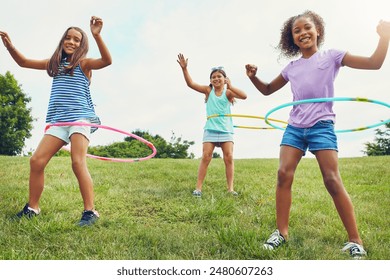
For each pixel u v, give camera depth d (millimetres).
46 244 3809
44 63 5129
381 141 20406
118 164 10641
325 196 6266
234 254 3670
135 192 6391
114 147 26062
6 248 3684
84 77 4930
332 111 4070
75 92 4805
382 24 3621
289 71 4375
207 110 7090
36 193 4688
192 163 11141
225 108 6953
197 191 6391
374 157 11773
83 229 4289
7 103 28000
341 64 4098
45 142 4680
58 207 5074
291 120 4117
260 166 10188
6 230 4129
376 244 3910
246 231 4016
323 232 4242
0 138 27359
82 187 4617
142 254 3619
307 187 7168
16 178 7145
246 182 7594
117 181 7496
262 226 4496
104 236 4035
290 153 3996
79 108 4770
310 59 4227
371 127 5461
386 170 9008
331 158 3824
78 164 4594
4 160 10000
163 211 5348
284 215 4000
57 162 9797
